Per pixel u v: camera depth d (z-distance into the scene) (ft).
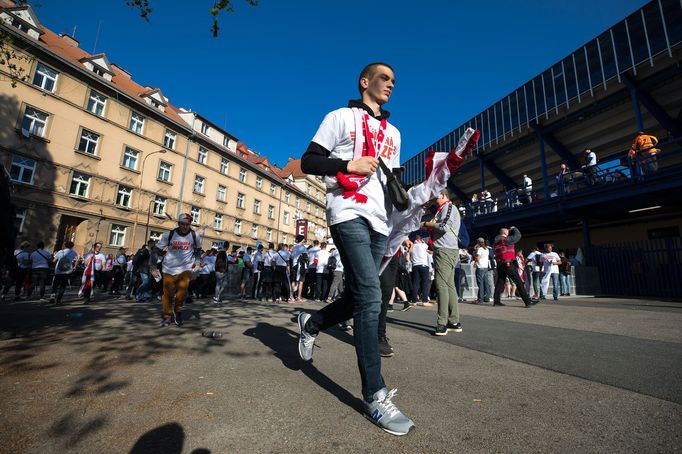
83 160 66.69
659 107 42.91
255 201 117.08
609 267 41.75
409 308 24.18
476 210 62.85
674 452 4.14
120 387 6.51
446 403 5.88
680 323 15.40
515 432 4.75
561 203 45.57
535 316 18.47
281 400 5.97
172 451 4.18
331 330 13.88
